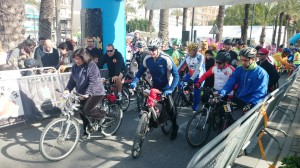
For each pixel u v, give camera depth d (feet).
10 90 17.21
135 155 13.92
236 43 29.04
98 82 14.61
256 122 12.39
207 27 117.60
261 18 109.29
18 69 20.12
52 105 19.44
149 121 14.55
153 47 14.56
